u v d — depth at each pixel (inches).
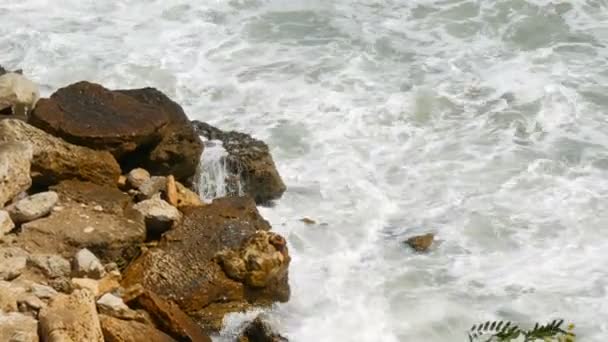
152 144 594.6
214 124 717.3
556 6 886.4
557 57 824.9
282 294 540.4
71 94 600.4
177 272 520.1
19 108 613.0
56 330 428.8
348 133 716.7
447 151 703.1
